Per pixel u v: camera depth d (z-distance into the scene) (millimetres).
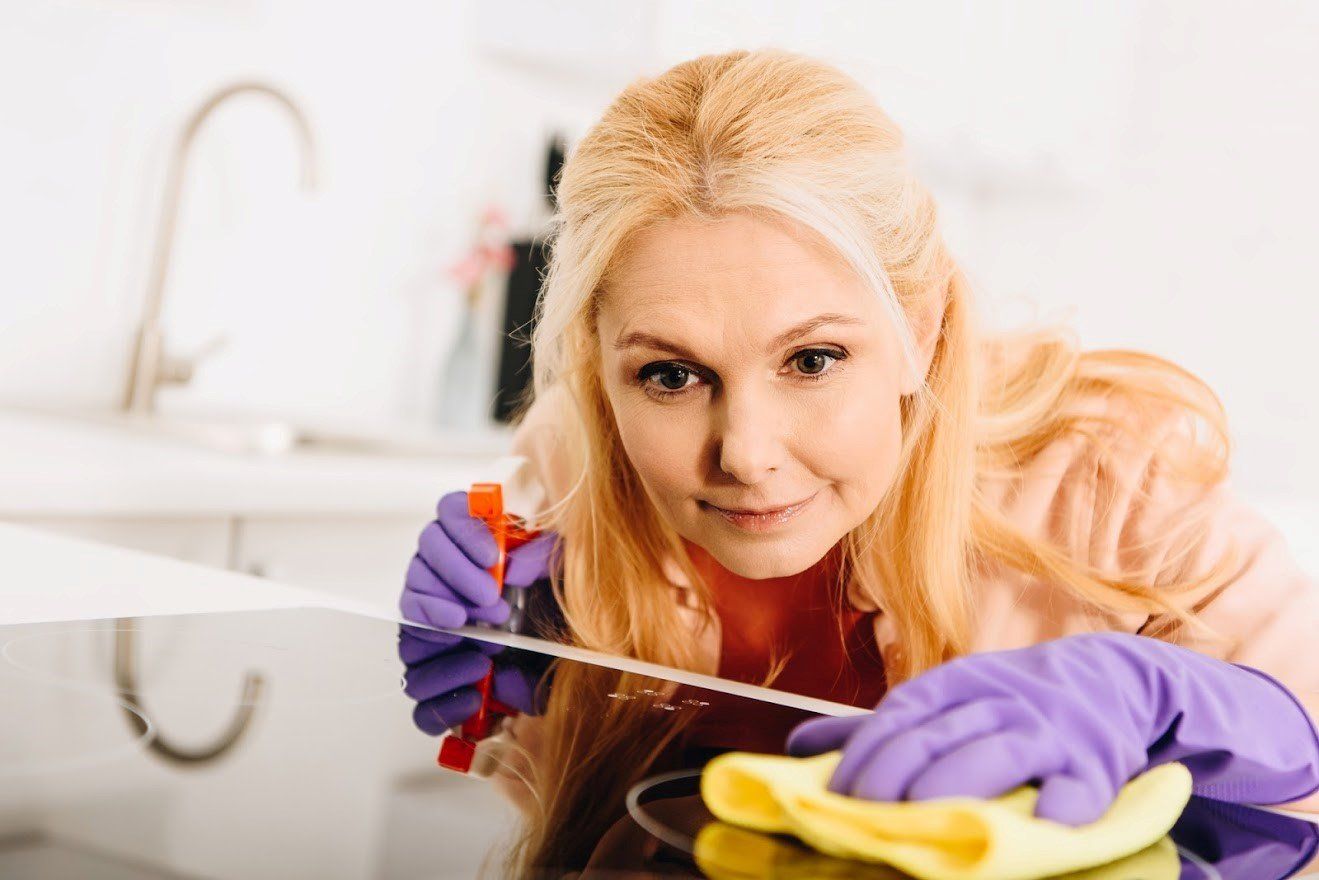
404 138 1972
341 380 1944
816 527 743
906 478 896
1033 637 935
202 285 1772
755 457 682
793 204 659
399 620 723
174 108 1726
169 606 688
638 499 980
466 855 339
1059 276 2840
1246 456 2566
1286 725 493
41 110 1608
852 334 693
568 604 975
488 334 2039
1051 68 2541
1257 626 813
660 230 681
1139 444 927
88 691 497
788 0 2111
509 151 2102
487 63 2057
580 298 749
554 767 437
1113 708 445
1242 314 2588
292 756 429
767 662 1008
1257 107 2594
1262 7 2594
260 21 1792
